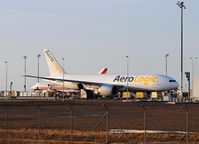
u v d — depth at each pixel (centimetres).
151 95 16362
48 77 17525
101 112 9094
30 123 6912
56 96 18562
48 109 10212
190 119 7344
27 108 10738
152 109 9944
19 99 18362
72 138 4947
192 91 16050
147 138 4881
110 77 16538
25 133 5428
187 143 4469
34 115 8488
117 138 4909
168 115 8188
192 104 12388
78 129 5978
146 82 15675
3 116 8312
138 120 7238
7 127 6025
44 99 18062
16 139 4903
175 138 4872
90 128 6128
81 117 7938
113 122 6938
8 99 18488
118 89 16288
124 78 16175
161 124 6544
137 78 15888
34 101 15288
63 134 5294
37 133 5416
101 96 16862
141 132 5359
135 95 16275
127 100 15088
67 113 8881
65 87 17988
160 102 13712
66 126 6438
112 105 11744
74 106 11469
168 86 15512
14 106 11681
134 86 15888
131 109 9994
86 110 9750
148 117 7781
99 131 5544
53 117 8000
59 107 11038
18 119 7644
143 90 15850
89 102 13875
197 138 4844
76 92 18788
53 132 5509
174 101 14512
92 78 16912
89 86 17050
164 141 4672
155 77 15650
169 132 5356
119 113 8738
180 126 6259
